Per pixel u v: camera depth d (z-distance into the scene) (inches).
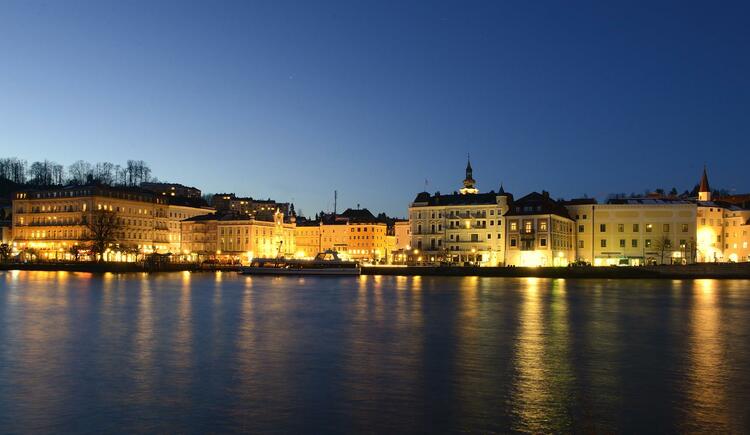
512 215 7150.6
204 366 1466.5
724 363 1520.7
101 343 1791.3
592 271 6254.9
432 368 1449.3
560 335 1979.6
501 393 1224.2
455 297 3582.7
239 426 1027.9
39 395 1209.4
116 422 1049.5
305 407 1129.4
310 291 4168.3
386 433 994.7
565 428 1019.9
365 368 1448.1
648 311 2753.4
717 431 1007.6
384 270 7293.3
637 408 1125.7
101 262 7706.7
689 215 7244.1
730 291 4200.3
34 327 2138.3
